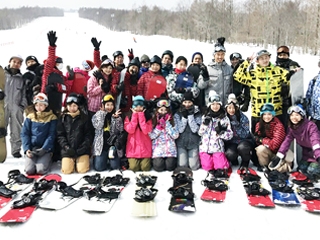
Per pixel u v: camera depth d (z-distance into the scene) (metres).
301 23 37.38
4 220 3.26
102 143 4.68
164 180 4.31
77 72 5.41
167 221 3.32
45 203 3.62
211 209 3.55
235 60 5.95
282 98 4.73
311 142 4.14
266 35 41.16
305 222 3.30
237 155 4.62
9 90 5.12
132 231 3.15
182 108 4.85
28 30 52.59
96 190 3.84
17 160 5.09
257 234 3.11
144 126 4.60
